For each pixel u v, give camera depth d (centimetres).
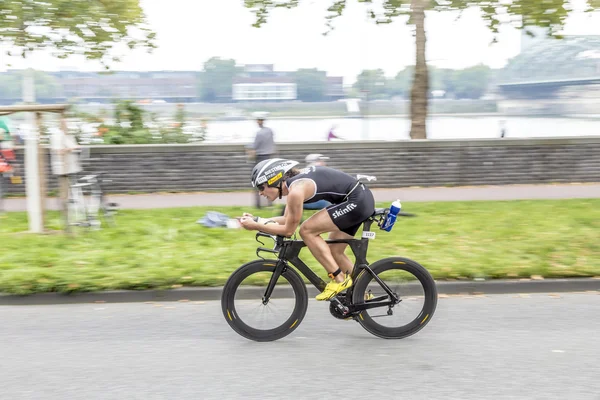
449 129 1788
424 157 1373
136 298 642
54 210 1124
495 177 1396
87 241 848
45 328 557
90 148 1306
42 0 1288
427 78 1448
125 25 1381
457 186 1387
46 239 860
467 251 773
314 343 518
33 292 632
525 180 1403
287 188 508
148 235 891
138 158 1326
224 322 574
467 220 971
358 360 479
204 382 439
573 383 434
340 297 521
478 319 577
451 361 476
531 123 1781
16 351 500
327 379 444
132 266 709
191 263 716
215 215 981
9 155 1176
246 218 509
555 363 470
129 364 472
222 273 680
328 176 504
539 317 582
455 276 675
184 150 1334
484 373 452
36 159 902
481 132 1788
